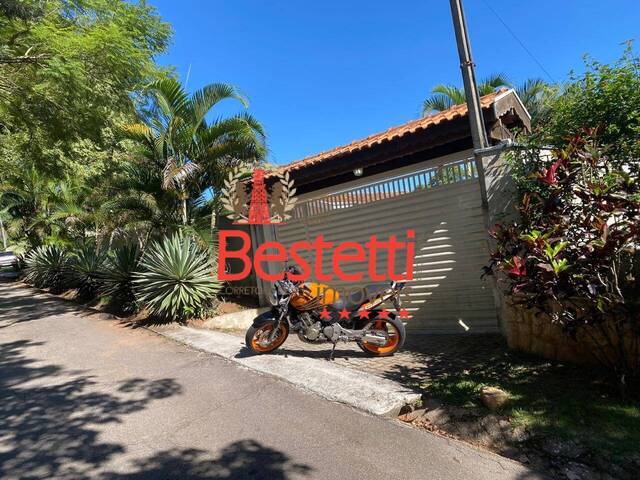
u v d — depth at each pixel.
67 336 7.69
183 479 2.98
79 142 11.91
